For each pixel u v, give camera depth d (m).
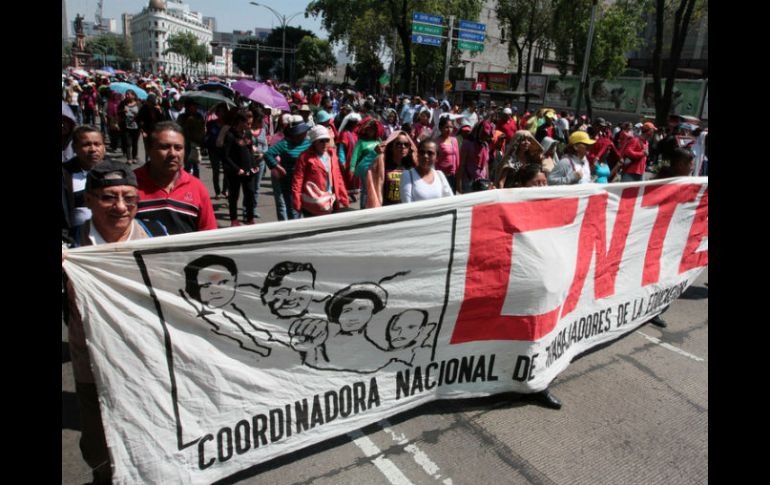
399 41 42.75
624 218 4.11
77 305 2.03
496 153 9.16
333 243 2.59
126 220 2.45
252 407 2.49
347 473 2.75
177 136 2.85
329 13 45.06
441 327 3.06
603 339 4.29
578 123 18.55
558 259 3.36
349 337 2.76
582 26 30.66
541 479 2.81
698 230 4.87
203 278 2.28
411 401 3.08
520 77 38.41
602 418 3.41
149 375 2.19
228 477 2.66
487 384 3.34
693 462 3.02
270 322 2.49
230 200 6.80
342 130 8.01
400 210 2.74
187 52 138.38
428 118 10.82
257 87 10.51
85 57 82.75
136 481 2.22
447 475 2.79
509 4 36.56
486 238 3.04
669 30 50.44
